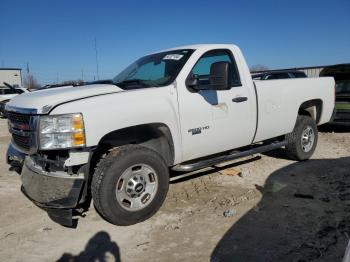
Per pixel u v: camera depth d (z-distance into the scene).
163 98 4.37
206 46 5.04
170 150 4.55
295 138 6.47
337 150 7.66
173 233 3.93
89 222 4.29
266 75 14.80
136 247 3.66
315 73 24.17
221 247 3.58
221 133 5.02
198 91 4.73
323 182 5.43
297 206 4.53
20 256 3.57
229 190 5.22
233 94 5.14
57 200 3.76
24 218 4.46
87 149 3.84
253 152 5.70
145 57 5.59
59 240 3.87
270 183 5.47
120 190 4.03
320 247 3.50
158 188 4.28
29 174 4.25
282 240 3.67
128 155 4.00
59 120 3.72
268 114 5.72
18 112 4.11
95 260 3.45
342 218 4.12
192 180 5.71
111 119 3.90
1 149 9.02
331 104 7.16
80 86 4.78
